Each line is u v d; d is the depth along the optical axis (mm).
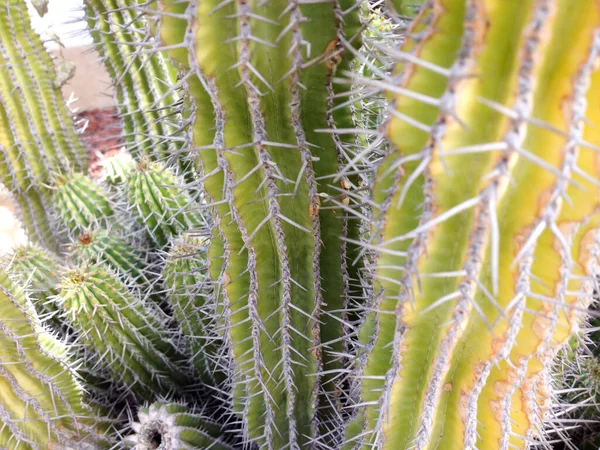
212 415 529
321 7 290
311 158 328
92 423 492
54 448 459
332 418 446
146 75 669
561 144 200
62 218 689
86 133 1349
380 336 301
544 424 355
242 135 317
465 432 285
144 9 301
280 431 434
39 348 437
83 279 503
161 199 629
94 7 633
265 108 312
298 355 403
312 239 356
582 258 234
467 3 196
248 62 283
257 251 356
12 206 753
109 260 616
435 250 245
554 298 234
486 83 203
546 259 230
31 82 684
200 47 282
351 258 395
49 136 715
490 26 195
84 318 504
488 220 223
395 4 343
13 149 692
